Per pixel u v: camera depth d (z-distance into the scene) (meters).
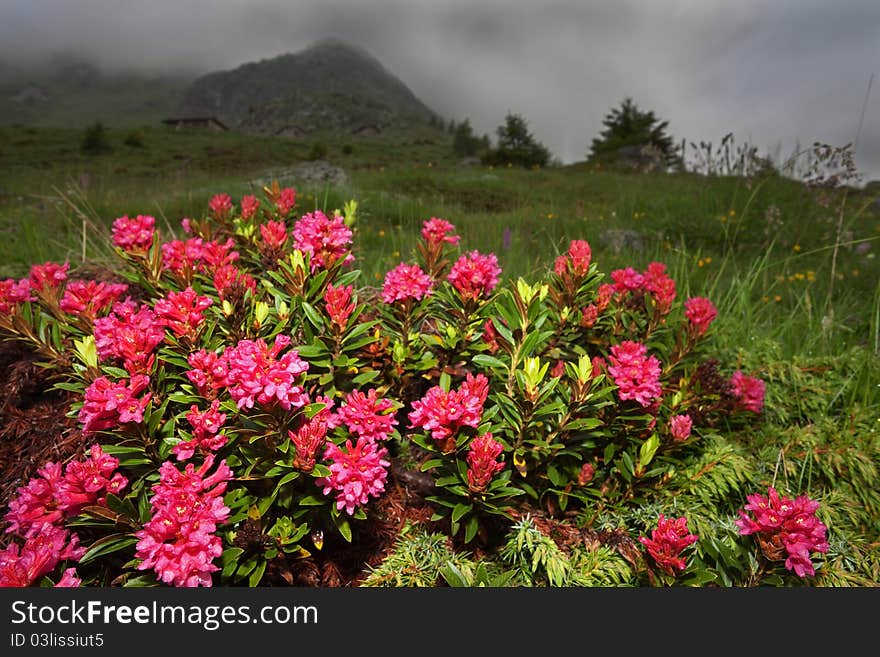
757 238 7.81
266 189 3.42
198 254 2.55
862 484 2.39
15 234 5.40
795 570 1.66
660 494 2.24
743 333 3.50
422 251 2.69
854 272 6.46
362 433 1.81
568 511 2.25
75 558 1.60
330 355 2.16
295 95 191.38
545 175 22.20
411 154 68.19
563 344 2.50
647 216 9.52
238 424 1.87
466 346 2.33
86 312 2.24
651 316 2.65
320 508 1.88
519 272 4.44
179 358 2.02
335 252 2.47
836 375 2.98
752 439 2.66
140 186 14.89
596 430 2.19
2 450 2.19
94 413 1.66
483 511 2.02
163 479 1.52
